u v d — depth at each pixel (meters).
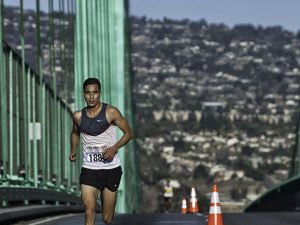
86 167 22.11
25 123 51.62
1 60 42.78
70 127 71.31
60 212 52.97
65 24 71.38
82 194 22.11
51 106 61.69
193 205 56.00
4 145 43.12
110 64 84.81
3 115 43.34
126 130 22.11
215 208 28.55
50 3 60.12
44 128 55.62
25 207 41.22
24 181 49.25
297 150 106.94
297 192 94.06
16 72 49.16
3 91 43.38
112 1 85.62
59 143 62.66
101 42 80.19
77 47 72.69
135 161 107.25
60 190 61.59
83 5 73.81
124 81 86.69
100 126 21.98
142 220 38.53
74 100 71.69
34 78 54.03
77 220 39.91
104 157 21.98
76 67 71.56
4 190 39.59
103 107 22.06
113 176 22.16
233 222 37.72
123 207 78.88
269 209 118.50
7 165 46.12
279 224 36.38
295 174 107.88
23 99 51.03
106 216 22.45
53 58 60.50
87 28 73.62
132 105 107.81
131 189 94.62
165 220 38.75
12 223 38.12
